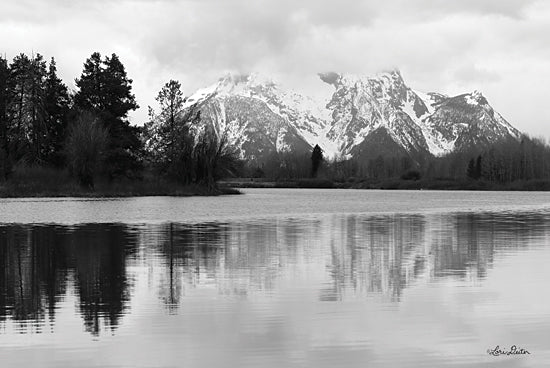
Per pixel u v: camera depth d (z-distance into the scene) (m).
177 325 17.81
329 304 20.28
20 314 19.08
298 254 32.03
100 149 105.06
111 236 41.00
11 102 114.12
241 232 44.34
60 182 105.44
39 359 15.06
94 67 115.56
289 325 17.80
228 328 17.50
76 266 27.95
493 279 24.61
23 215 60.84
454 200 112.38
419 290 22.47
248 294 21.83
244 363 14.81
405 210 76.19
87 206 76.94
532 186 193.12
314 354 15.40
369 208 80.81
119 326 17.75
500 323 17.98
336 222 54.78
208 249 34.00
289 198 115.31
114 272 26.30
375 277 25.06
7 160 103.38
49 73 121.31
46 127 115.31
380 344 16.11
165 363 14.80
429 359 15.06
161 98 124.69
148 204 83.62
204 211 69.94
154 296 21.55
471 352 15.52
